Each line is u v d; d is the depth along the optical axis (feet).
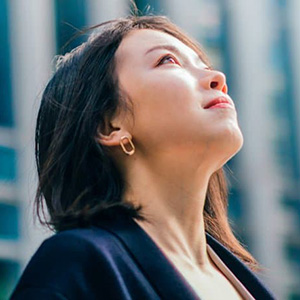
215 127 7.69
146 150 7.84
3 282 32.76
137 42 8.37
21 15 35.58
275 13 45.06
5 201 32.58
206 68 8.49
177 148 7.73
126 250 7.04
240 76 43.39
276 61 44.47
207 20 42.86
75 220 7.32
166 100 7.80
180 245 7.73
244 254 9.00
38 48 35.32
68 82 8.33
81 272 6.72
